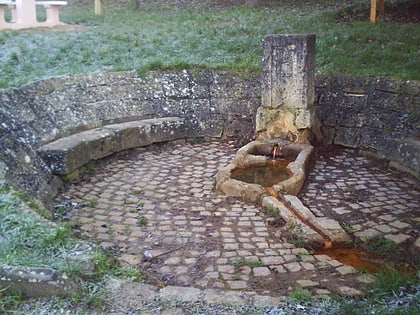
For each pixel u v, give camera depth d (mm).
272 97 5812
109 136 5516
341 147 6059
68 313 2377
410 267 3273
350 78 6184
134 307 2477
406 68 6262
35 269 2531
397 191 4672
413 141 5203
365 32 7883
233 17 10539
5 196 3365
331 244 3598
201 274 3145
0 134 4324
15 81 5516
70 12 12297
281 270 3191
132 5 13117
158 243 3600
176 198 4488
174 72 6738
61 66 6613
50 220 3525
